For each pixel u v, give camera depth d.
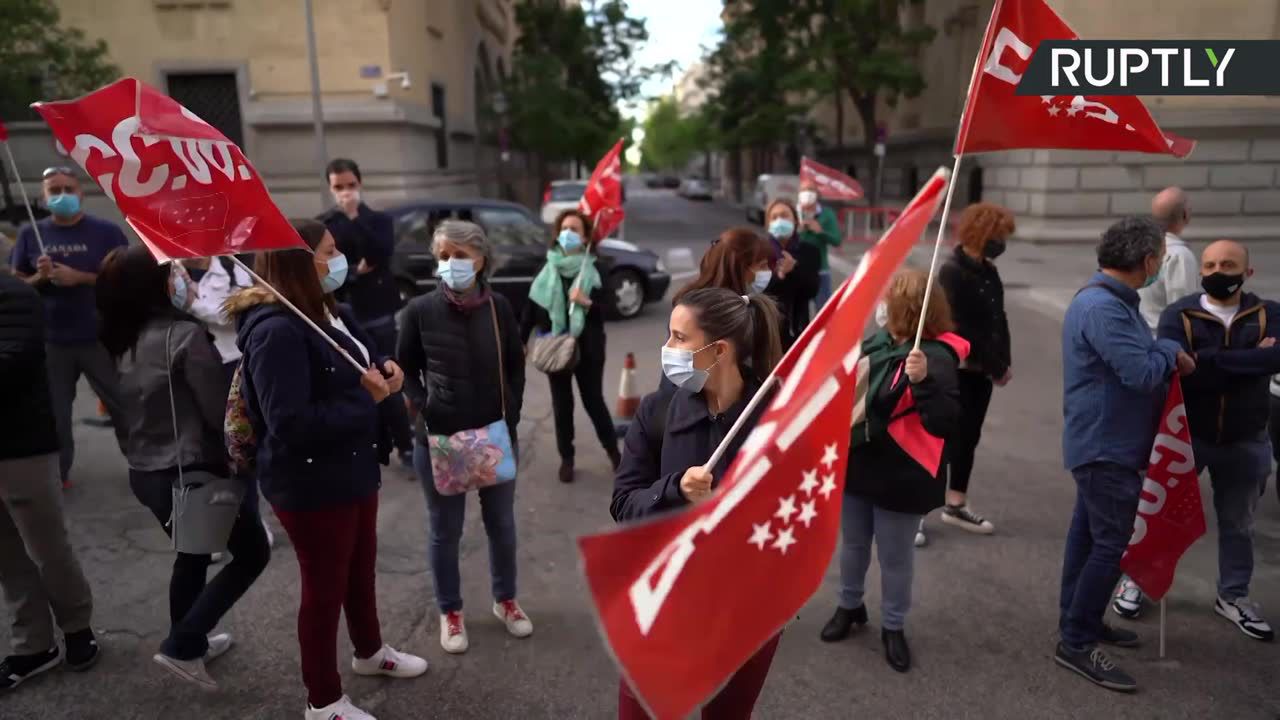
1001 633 3.71
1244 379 3.52
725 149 34.16
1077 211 18.69
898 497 3.30
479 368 3.46
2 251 3.79
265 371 2.63
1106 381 3.21
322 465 2.78
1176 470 3.21
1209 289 3.52
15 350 3.01
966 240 4.42
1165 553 3.26
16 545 3.27
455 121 24.88
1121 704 3.21
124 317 2.97
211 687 3.05
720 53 31.16
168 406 2.97
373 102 18.58
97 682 3.35
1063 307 11.21
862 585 3.64
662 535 1.65
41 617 3.33
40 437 3.17
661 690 1.62
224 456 3.00
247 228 2.62
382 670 3.37
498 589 3.71
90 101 2.44
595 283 5.42
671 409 2.28
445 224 3.51
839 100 30.69
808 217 6.86
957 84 25.09
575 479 5.61
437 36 23.08
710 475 1.99
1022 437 6.36
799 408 1.80
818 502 1.85
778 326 2.30
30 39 15.25
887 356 3.30
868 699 3.26
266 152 18.75
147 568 4.30
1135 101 2.90
